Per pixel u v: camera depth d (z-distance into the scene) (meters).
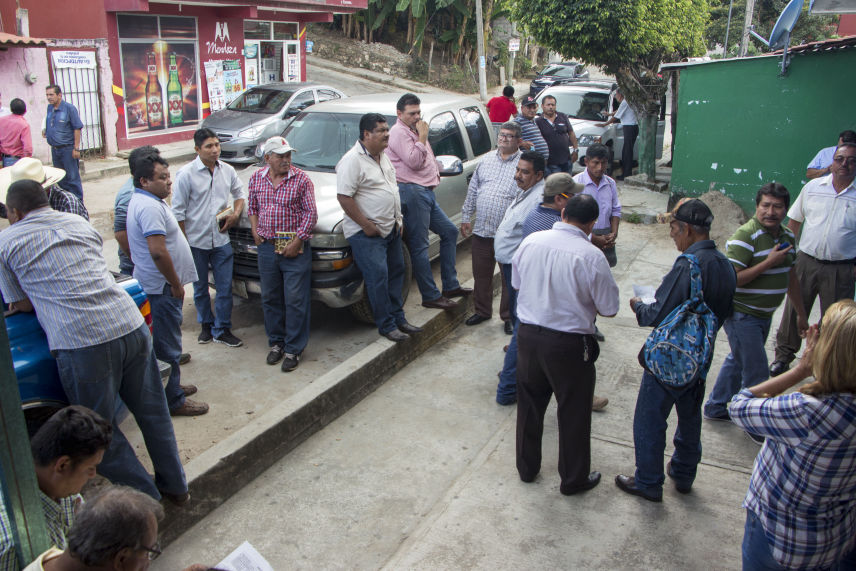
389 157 5.70
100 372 3.07
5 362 2.18
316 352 5.54
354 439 4.51
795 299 4.60
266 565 2.31
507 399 4.91
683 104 9.02
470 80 29.52
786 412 2.30
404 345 5.50
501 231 5.00
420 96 7.50
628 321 6.42
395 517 3.75
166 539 3.52
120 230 4.62
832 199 4.85
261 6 17.47
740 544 3.52
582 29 10.95
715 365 5.52
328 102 7.10
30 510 2.29
